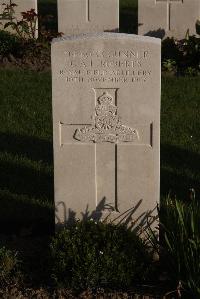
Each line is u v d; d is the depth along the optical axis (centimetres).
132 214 297
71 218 299
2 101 481
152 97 283
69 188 296
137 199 295
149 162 291
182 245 264
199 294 255
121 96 284
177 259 266
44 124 446
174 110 468
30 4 614
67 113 287
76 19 603
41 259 290
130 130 288
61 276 274
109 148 291
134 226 297
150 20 599
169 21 598
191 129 438
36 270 285
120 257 273
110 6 597
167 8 595
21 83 512
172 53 563
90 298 267
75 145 292
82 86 284
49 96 490
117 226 291
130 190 294
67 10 602
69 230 286
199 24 598
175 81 520
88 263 271
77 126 289
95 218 299
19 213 334
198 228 266
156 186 293
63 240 280
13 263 285
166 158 398
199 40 558
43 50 567
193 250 260
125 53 280
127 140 289
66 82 284
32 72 536
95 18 601
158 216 289
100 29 603
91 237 281
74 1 598
